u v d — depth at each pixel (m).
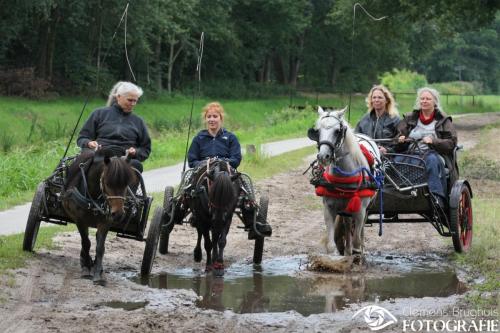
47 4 41.44
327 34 73.81
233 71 68.25
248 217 9.79
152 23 48.91
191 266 10.05
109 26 46.94
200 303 8.09
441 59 113.62
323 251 11.09
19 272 8.67
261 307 7.96
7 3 42.09
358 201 9.52
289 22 66.00
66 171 9.01
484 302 8.02
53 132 35.41
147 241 9.20
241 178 9.75
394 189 10.41
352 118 49.91
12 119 36.44
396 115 11.13
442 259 10.69
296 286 8.97
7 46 47.28
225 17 59.84
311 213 14.77
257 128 40.91
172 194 10.67
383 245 11.72
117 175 7.96
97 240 8.62
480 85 107.19
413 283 9.15
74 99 46.66
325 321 7.37
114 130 9.13
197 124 43.28
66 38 49.16
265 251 11.13
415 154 10.73
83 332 6.72
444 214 10.66
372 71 80.50
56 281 8.52
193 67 64.94
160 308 7.77
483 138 32.59
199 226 9.62
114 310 7.52
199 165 9.62
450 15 43.75
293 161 24.00
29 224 9.51
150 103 50.34
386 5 44.75
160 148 25.22
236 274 9.59
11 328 6.77
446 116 10.75
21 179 17.33
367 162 9.80
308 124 40.41
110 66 55.25
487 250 10.94
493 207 14.73
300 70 78.88
